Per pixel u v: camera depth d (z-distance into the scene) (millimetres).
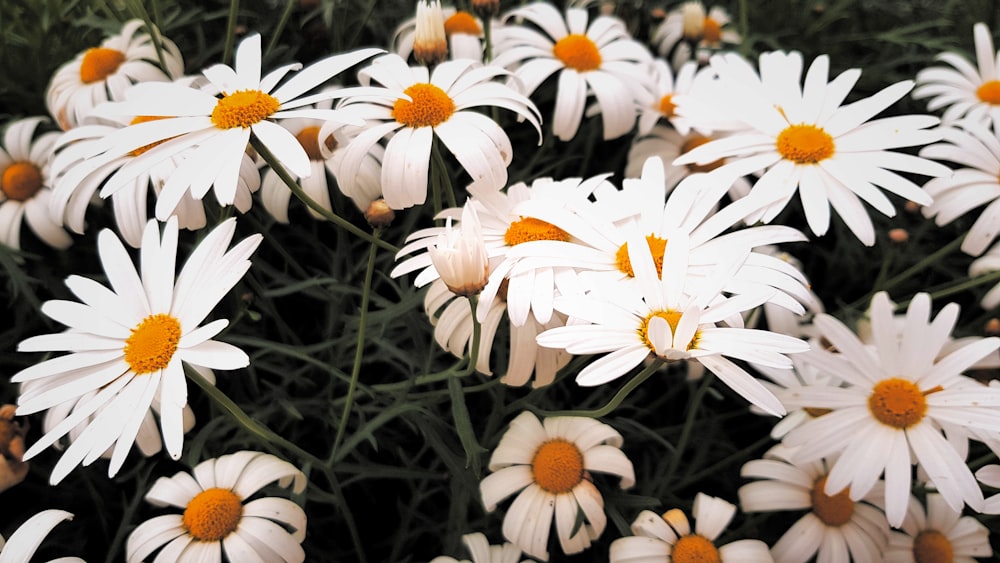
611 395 344
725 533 311
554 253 257
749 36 448
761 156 287
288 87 265
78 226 300
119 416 233
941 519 284
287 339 346
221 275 244
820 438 266
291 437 327
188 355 236
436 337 283
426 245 273
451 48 370
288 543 257
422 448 324
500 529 305
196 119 257
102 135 309
